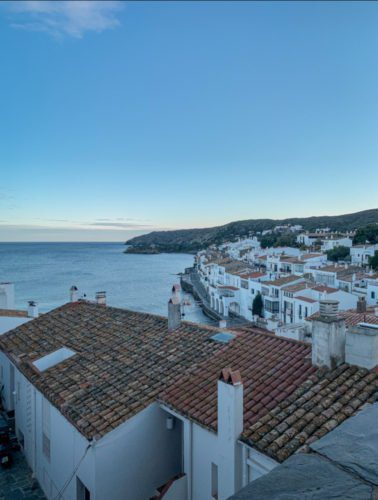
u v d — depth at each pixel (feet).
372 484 11.03
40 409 50.49
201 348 49.62
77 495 40.81
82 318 72.64
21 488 49.67
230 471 31.27
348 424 15.35
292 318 215.51
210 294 321.32
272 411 33.40
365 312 121.49
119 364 50.37
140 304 334.24
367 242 390.63
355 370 36.40
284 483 11.28
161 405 39.93
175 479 37.19
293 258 321.93
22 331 73.26
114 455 38.22
